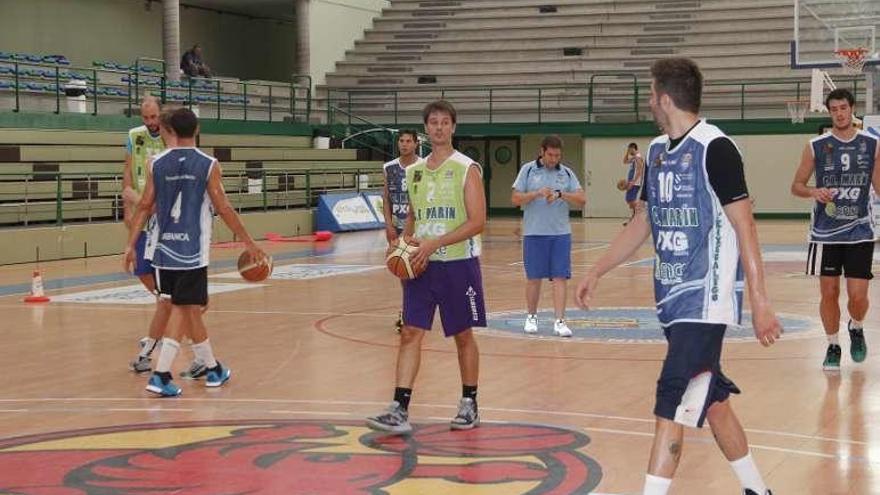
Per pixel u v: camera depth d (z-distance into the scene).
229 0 35.69
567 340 11.18
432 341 11.11
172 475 6.21
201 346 8.87
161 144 9.98
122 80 28.83
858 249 9.25
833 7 22.50
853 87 32.47
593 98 34.97
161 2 33.94
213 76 33.72
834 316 9.35
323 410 8.00
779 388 8.62
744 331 11.59
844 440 6.93
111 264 20.08
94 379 9.31
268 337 11.50
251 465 6.42
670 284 5.00
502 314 13.27
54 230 20.83
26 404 8.30
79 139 24.72
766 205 32.88
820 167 9.21
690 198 4.94
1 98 25.08
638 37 36.59
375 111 36.59
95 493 5.87
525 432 7.22
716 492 5.82
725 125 33.00
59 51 31.36
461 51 37.59
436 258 7.18
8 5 30.09
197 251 8.61
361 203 29.39
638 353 10.36
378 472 6.24
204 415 7.86
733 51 35.56
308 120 33.81
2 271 18.73
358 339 11.37
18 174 21.17
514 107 35.84
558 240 11.43
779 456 6.54
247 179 26.97
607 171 34.06
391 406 7.19
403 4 39.72
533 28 37.72
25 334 11.78
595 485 5.95
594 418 7.63
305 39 36.03
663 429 4.90
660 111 5.06
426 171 7.30
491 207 36.78
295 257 21.39
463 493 5.81
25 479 6.15
